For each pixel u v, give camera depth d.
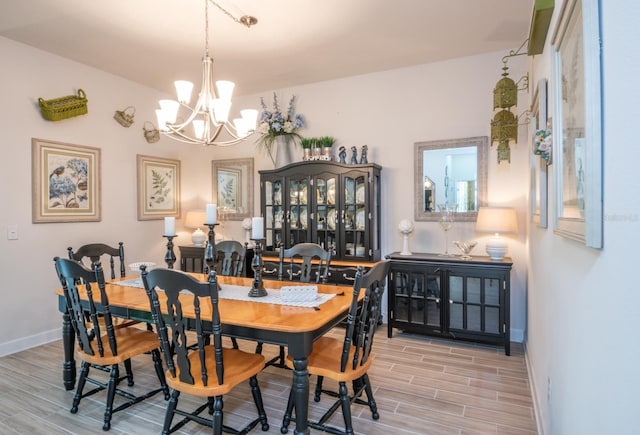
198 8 2.81
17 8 2.79
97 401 2.47
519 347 3.40
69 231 3.74
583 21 0.96
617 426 0.82
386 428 2.16
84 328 2.20
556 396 1.61
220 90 2.46
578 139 1.11
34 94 3.45
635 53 0.73
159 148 4.68
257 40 3.33
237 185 4.91
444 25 3.09
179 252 4.93
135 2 2.72
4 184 3.25
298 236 4.23
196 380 1.85
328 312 2.03
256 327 1.82
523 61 3.51
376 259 3.98
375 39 3.33
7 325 3.28
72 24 3.04
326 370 1.94
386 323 4.05
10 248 3.30
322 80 4.37
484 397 2.50
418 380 2.75
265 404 2.43
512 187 3.56
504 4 2.77
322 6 2.79
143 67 3.92
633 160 0.74
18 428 2.17
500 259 3.34
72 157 3.75
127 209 4.29
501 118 3.05
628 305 0.76
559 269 1.55
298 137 4.55
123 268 3.21
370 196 3.84
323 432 2.11
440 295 3.43
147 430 2.15
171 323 1.82
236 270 3.24
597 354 0.96
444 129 3.83
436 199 3.87
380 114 4.12
